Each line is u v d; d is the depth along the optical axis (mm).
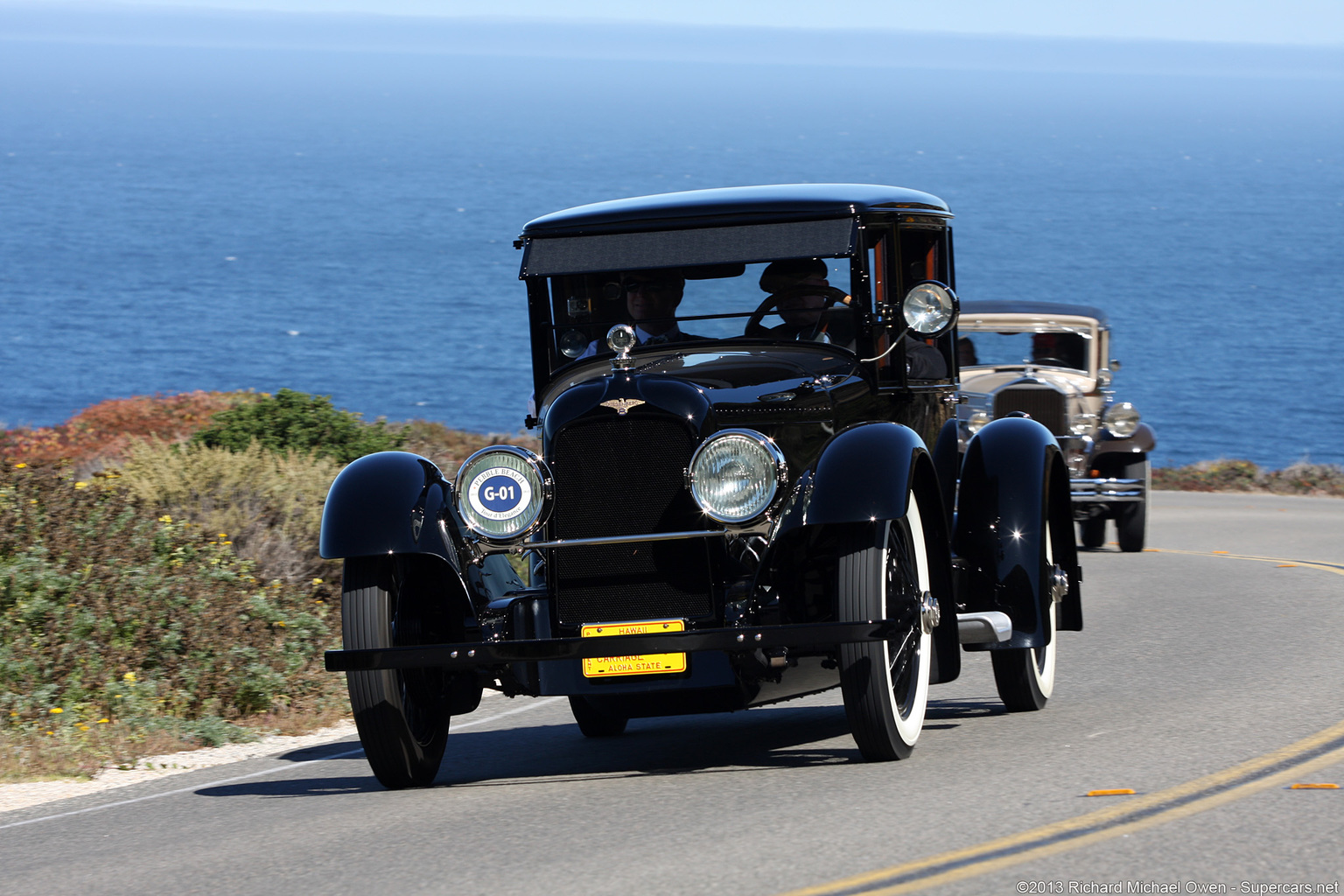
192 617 18172
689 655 11562
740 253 13250
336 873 9406
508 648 11078
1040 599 13703
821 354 13188
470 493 11750
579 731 15398
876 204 13453
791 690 12234
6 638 17172
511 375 161250
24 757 14367
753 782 11398
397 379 156375
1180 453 118812
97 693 16453
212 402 42969
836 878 8547
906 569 12055
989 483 13992
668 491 11602
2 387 144000
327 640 19922
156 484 23969
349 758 14508
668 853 9297
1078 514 33562
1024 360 34438
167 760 15016
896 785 10906
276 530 22859
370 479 12109
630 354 13398
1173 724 13055
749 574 11656
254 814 11656
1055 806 10023
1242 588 25188
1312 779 10656
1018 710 14422
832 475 11359
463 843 9984
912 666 12195
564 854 9453
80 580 18344
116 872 9930
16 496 20125
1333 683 15211
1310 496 53875
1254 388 157500
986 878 8391
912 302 12961
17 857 10695
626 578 11648
